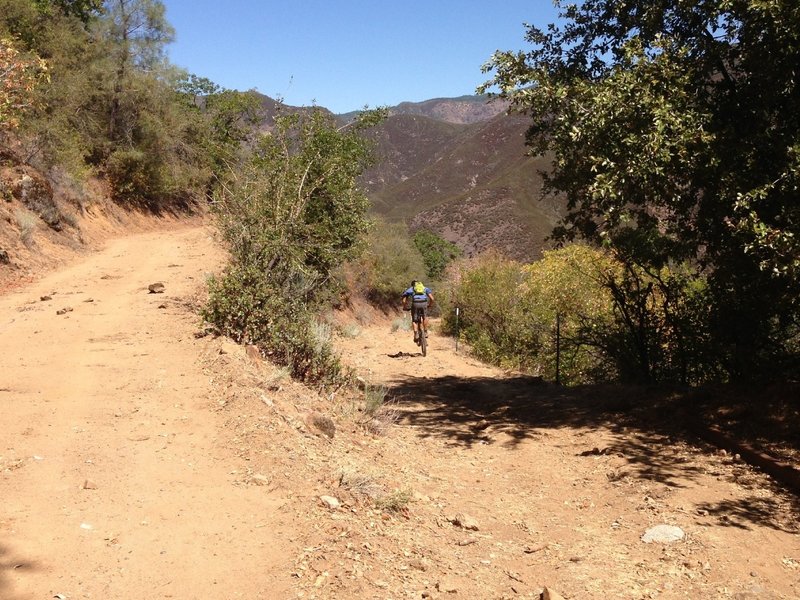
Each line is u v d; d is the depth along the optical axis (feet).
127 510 13.80
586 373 43.24
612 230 28.17
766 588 13.19
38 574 11.05
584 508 18.12
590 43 31.65
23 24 92.32
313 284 41.27
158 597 10.80
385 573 12.25
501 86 27.40
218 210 38.65
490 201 573.33
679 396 28.68
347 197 47.32
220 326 29.43
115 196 110.83
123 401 20.77
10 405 19.75
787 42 23.25
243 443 17.81
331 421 20.93
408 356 51.98
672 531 15.69
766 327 28.30
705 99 27.04
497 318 65.41
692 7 26.45
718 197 25.21
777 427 22.79
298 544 12.87
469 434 27.12
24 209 67.31
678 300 34.14
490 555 14.39
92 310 37.32
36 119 80.74
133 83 115.14
